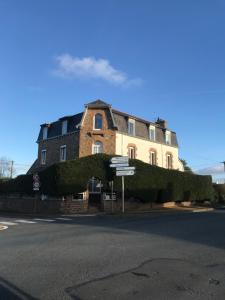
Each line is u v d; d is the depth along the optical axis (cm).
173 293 688
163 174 3703
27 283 766
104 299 657
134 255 1045
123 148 4103
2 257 1053
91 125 4041
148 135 4491
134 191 3381
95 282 763
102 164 3294
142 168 3481
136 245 1217
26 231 1747
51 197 3406
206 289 713
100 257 1021
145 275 819
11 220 2503
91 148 3981
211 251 1103
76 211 3256
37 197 3594
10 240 1426
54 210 3347
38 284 757
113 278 795
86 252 1101
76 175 3216
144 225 1862
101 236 1448
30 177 3650
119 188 3288
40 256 1053
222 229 1647
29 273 852
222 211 3272
